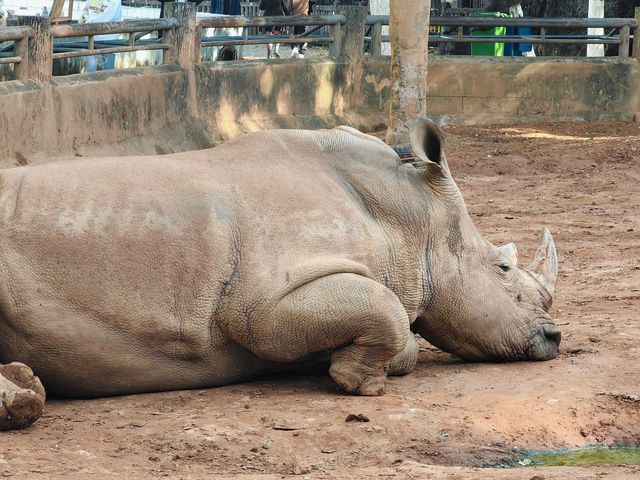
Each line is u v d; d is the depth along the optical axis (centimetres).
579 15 8400
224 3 8744
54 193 1822
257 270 1845
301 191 1927
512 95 6556
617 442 1797
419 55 4741
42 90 4159
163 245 1825
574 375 2034
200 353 1866
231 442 1655
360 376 1886
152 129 4862
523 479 1518
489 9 8325
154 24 4928
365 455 1639
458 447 1692
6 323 1775
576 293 2833
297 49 7550
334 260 1872
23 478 1462
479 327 2083
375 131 6206
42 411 1691
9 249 1775
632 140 5469
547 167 5053
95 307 1795
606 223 3894
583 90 6612
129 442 1653
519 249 3438
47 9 7756
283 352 1867
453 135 5988
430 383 1997
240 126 5438
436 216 2041
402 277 1998
